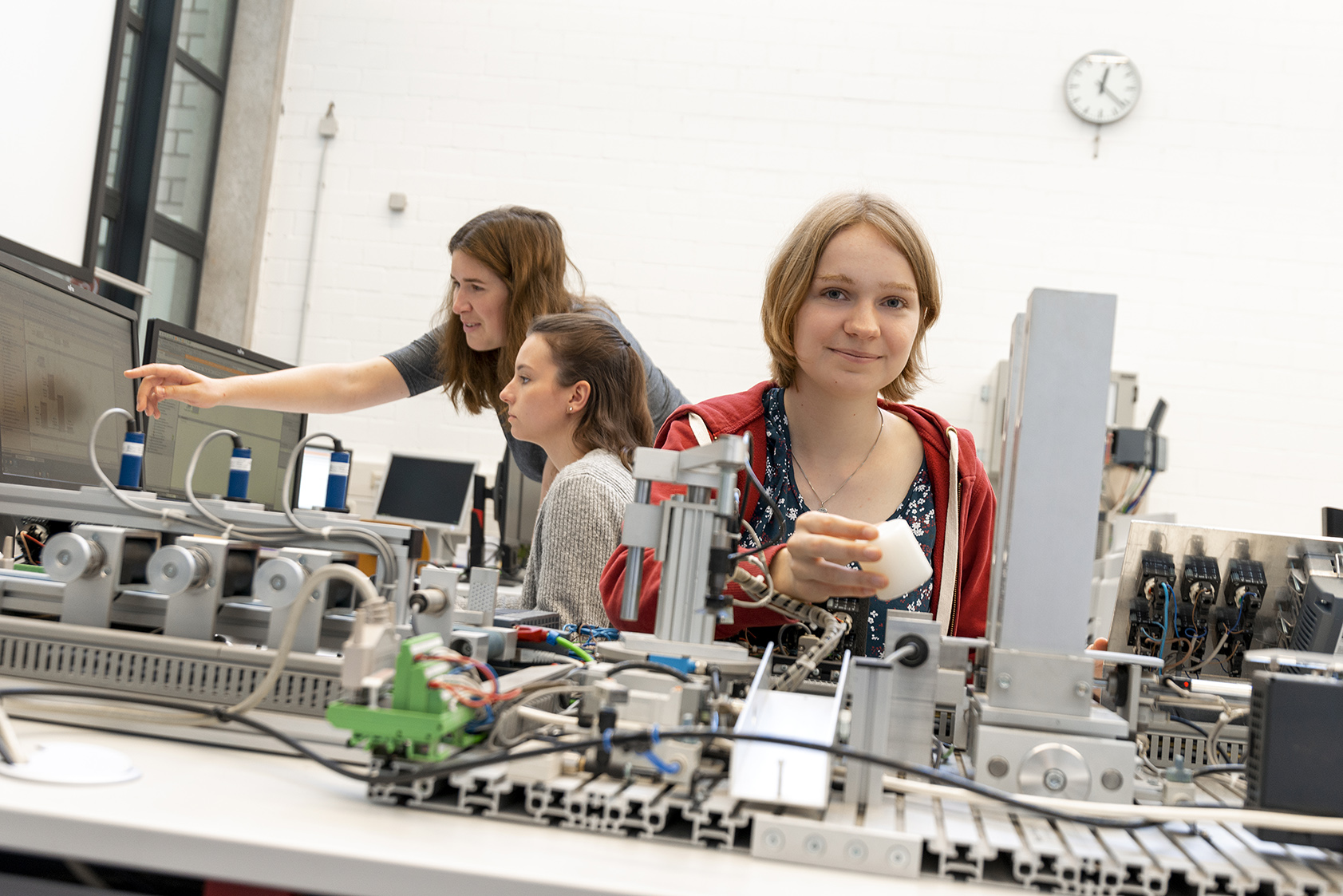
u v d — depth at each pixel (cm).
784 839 58
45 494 88
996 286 471
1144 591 105
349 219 500
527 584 151
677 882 52
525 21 497
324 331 497
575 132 493
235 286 494
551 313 187
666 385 208
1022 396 73
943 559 114
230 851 52
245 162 497
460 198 497
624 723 65
